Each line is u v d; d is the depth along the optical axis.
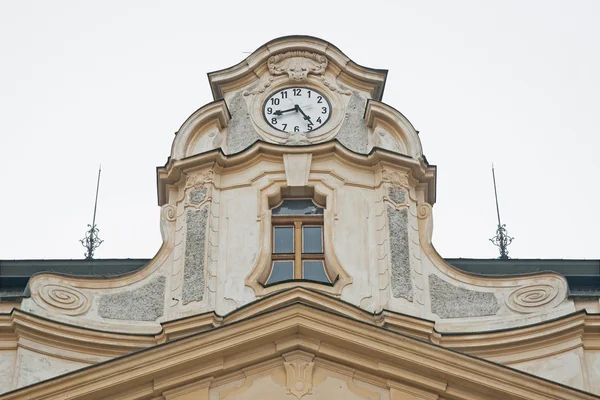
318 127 26.94
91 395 22.08
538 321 24.34
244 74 27.61
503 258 27.58
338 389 22.36
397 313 23.73
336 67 27.64
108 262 26.73
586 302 24.53
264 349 22.59
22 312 23.81
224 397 22.28
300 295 23.47
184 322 23.72
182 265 24.95
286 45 27.77
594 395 22.11
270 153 26.12
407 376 22.42
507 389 22.25
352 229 25.38
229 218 25.59
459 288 24.91
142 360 22.22
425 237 25.58
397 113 26.78
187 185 26.03
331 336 22.50
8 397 21.84
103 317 24.48
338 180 25.94
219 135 26.78
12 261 26.33
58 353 23.81
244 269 24.89
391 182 25.91
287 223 25.70
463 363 22.36
